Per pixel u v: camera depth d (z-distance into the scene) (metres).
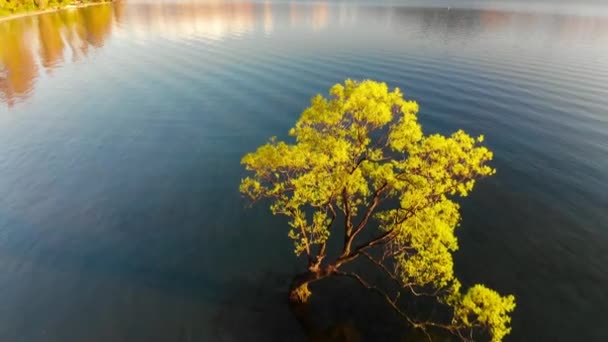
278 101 57.19
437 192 18.03
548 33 108.38
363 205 34.97
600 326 22.81
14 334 22.83
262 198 35.91
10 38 109.06
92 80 70.94
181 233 31.56
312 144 19.41
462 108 52.78
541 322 23.12
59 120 53.62
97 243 30.36
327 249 29.88
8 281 26.47
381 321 23.77
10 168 41.28
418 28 115.44
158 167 41.53
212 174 40.16
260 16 151.38
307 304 24.84
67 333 22.97
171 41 102.56
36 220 32.91
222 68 74.31
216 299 25.36
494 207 33.62
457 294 18.03
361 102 17.92
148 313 24.31
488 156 17.09
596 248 28.88
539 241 29.72
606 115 49.59
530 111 51.44
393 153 42.03
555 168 38.88
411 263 20.70
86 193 36.94
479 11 167.88
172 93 63.06
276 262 28.58
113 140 47.75
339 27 118.12
